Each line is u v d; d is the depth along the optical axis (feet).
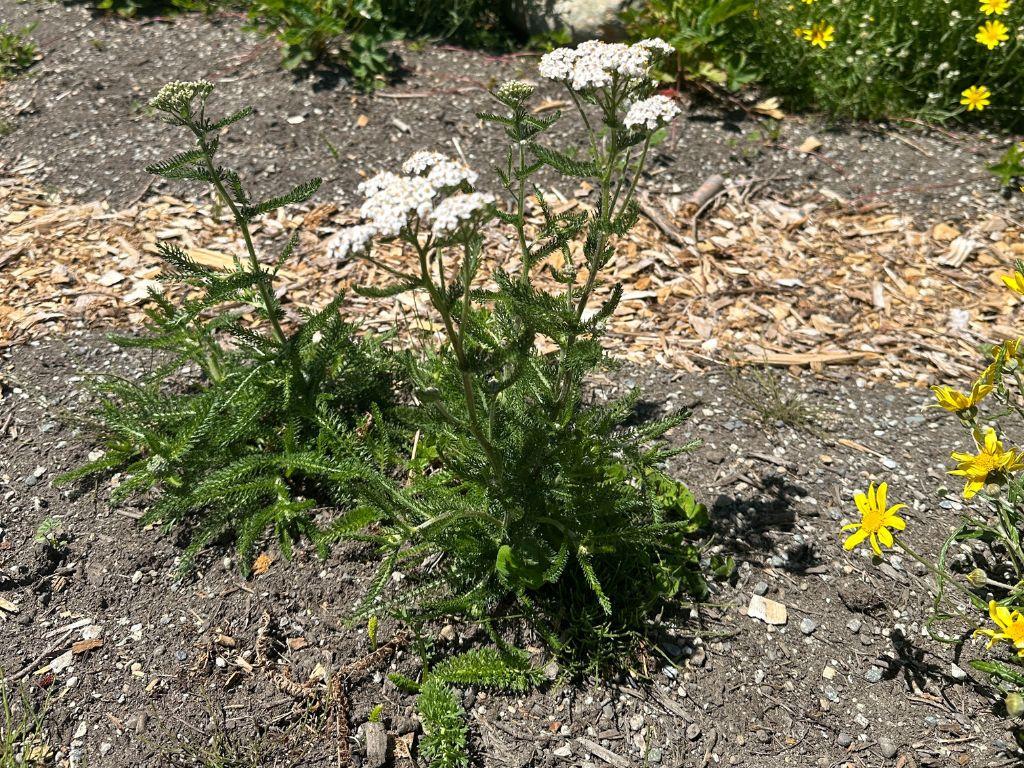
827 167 3.41
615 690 1.73
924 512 2.09
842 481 2.17
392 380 2.28
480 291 1.67
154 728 1.66
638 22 3.73
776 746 1.66
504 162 3.34
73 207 3.07
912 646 1.81
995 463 1.57
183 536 1.98
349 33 3.90
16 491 2.07
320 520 1.99
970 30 3.77
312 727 1.67
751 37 3.90
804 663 1.79
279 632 1.81
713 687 1.74
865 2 3.93
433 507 1.74
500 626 1.82
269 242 2.93
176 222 3.01
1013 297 2.81
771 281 2.87
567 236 1.77
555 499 1.74
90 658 1.76
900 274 2.91
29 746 1.63
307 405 2.05
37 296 2.65
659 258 2.94
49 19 4.16
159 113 3.50
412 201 1.30
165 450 1.96
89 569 1.92
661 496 1.98
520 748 1.65
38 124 3.47
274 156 3.30
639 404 2.37
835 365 2.56
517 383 1.85
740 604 1.88
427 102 3.63
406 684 1.70
